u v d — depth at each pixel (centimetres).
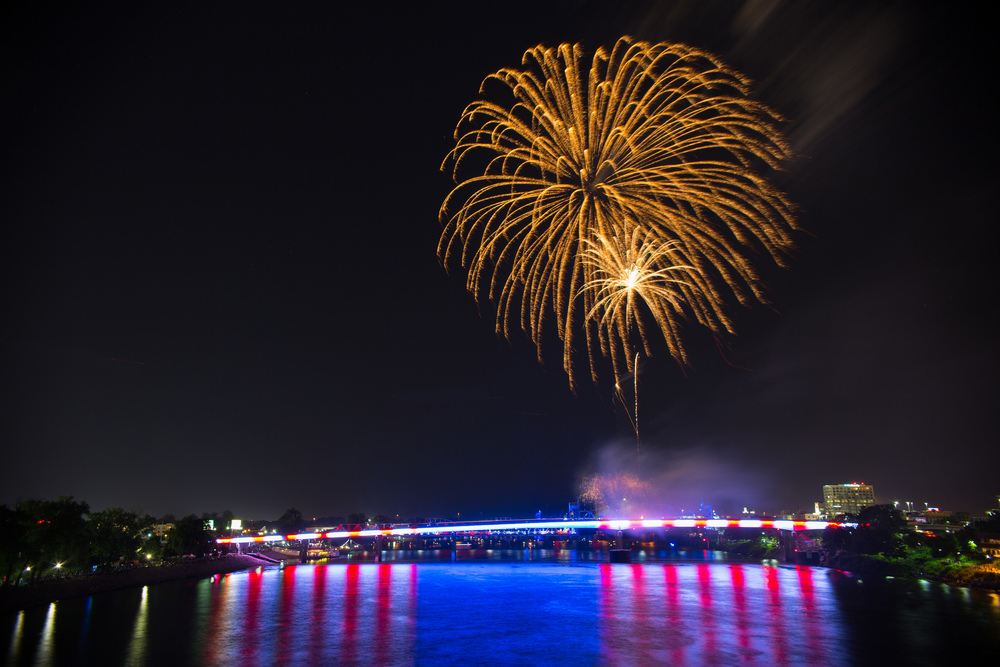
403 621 10281
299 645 8450
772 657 7456
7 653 7925
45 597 12694
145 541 19912
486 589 14575
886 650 7725
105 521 15638
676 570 19162
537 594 13475
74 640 8750
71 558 13875
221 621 10375
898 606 11131
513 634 9044
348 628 9681
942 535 18762
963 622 9512
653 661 7369
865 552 18838
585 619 10188
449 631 9350
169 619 10594
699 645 8125
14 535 10881
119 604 12456
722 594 12975
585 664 7306
